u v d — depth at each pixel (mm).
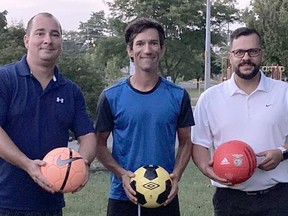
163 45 5852
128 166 5844
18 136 5328
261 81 5996
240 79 6008
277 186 6059
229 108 6020
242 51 5859
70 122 5543
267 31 34156
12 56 17406
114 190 5992
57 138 5438
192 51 46812
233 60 5945
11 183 5340
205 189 11891
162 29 5816
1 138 5152
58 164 5129
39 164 5137
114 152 5957
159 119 5777
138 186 5598
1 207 5348
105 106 5883
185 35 45938
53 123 5422
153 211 5941
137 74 5836
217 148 5871
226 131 6020
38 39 5332
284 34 34000
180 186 12188
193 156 6105
